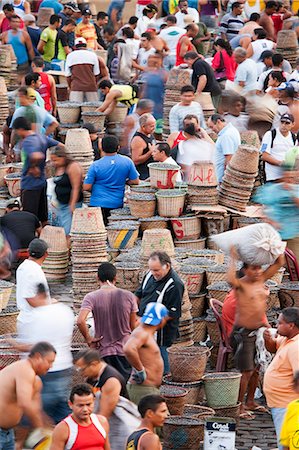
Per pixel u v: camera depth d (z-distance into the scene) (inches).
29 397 990.4
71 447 962.7
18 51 2253.9
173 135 1673.2
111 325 1180.5
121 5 2527.1
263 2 2503.7
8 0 2410.2
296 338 1056.8
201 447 1151.0
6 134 1863.9
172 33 2266.2
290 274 1403.8
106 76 2124.8
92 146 1769.2
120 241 1502.2
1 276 1467.8
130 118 1839.3
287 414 935.7
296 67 2064.5
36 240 1197.1
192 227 1530.5
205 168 1541.6
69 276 1573.6
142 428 981.2
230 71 2111.2
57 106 1987.0
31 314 1131.3
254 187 1628.9
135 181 1599.4
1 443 1003.3
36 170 1599.4
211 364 1369.3
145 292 1232.8
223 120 1648.6
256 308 1219.2
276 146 1622.8
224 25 2480.3
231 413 1213.7
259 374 1254.3
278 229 1352.1
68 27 2372.0
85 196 1644.9
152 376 1125.1
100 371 1050.7
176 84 1943.9
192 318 1378.0
